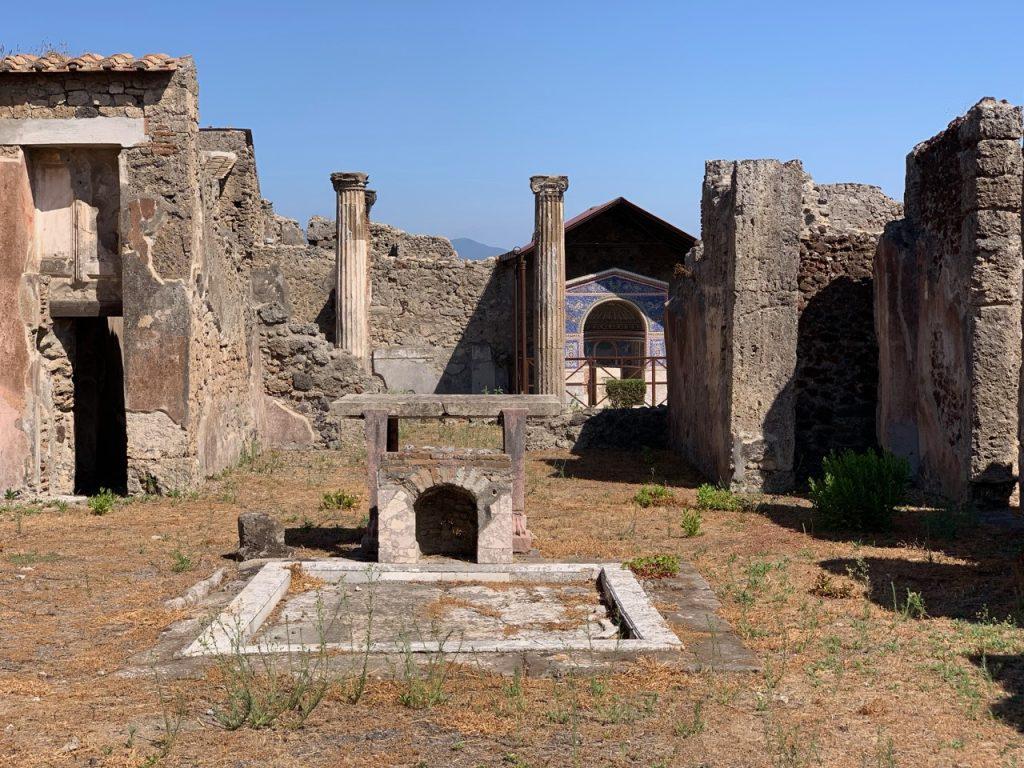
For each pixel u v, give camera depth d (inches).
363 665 260.8
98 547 426.0
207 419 598.2
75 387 642.8
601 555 412.8
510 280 1283.2
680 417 758.5
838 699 241.1
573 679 253.4
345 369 810.8
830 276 622.5
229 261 676.7
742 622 309.4
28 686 249.6
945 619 311.3
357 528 470.3
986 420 498.9
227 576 375.2
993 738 216.7
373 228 1290.6
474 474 386.0
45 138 547.8
